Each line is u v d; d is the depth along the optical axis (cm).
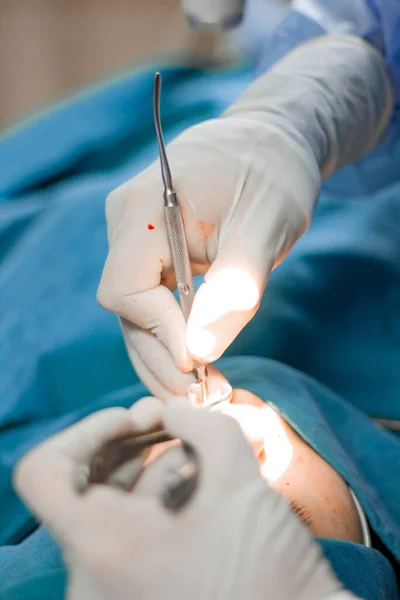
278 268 170
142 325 115
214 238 119
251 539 64
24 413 151
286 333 161
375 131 173
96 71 321
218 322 105
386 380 161
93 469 69
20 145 213
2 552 110
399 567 111
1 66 318
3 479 134
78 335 158
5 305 167
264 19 248
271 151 123
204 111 224
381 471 129
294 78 150
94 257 172
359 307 168
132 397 138
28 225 190
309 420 122
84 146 212
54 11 308
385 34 173
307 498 109
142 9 308
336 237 178
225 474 66
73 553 62
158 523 63
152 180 119
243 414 105
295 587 66
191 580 62
